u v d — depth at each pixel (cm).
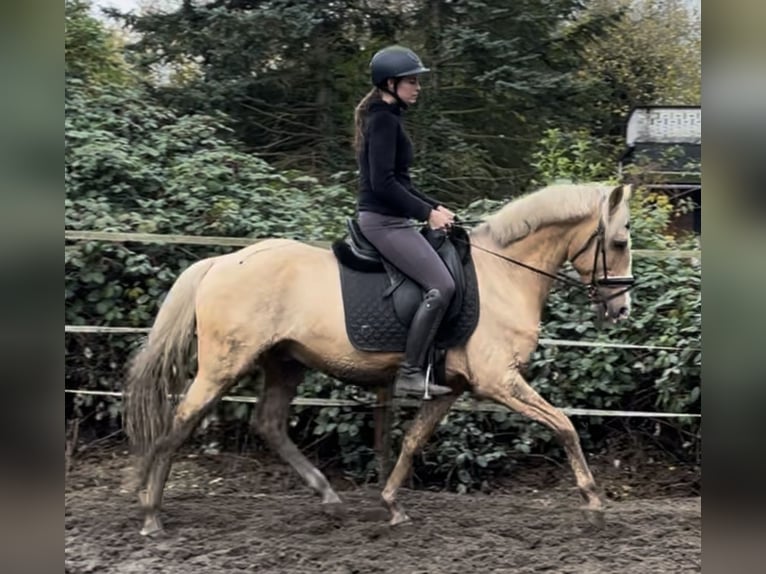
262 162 703
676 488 573
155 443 433
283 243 452
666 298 591
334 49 1130
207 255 609
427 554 416
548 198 452
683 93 1834
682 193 858
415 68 423
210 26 1045
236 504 513
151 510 436
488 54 1086
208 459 591
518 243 452
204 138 718
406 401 556
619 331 596
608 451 598
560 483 579
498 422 584
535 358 584
